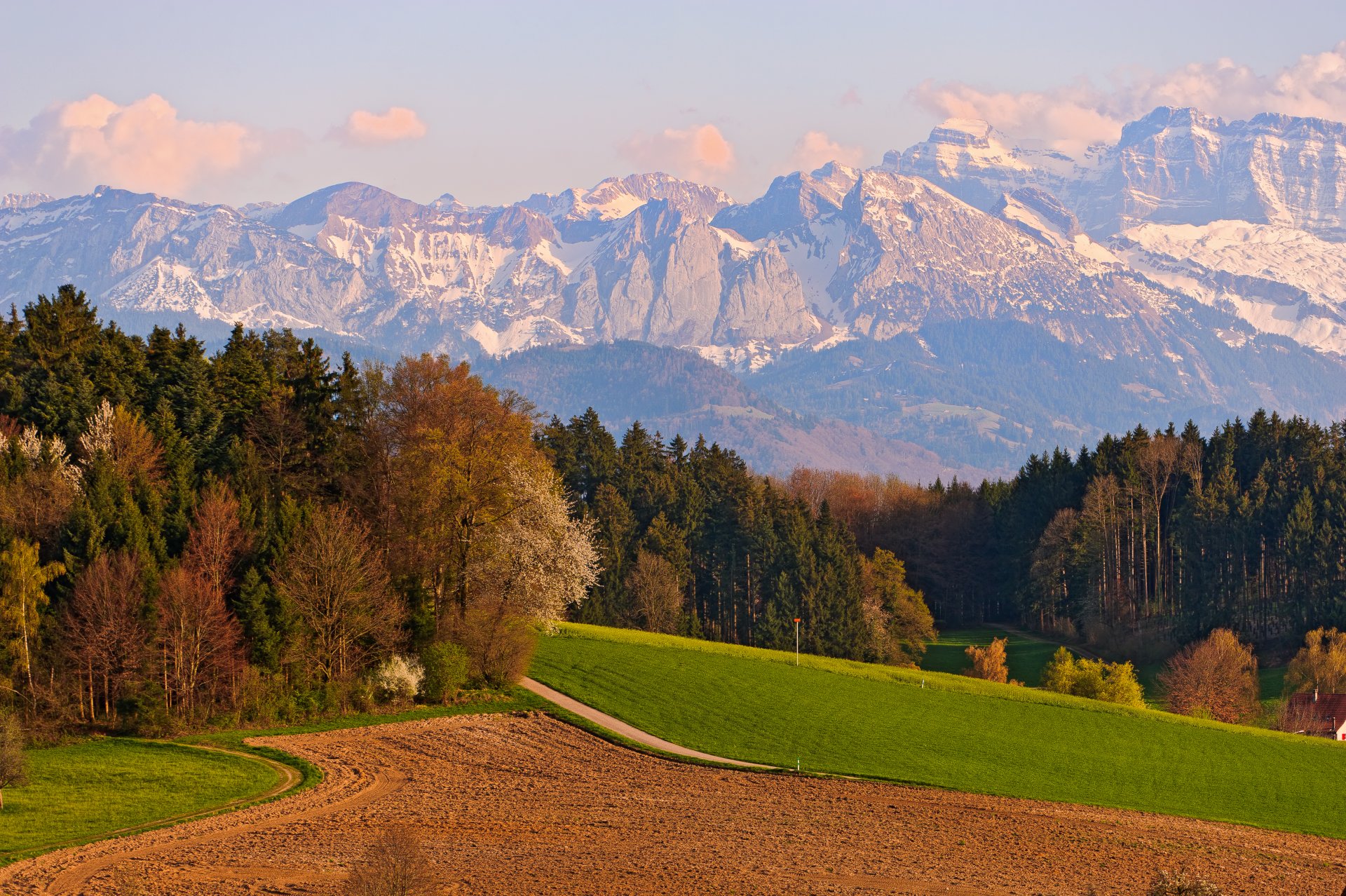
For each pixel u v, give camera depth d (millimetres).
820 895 47594
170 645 70750
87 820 54781
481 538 82938
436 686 78812
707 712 82125
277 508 81250
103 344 98312
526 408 88000
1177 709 106562
